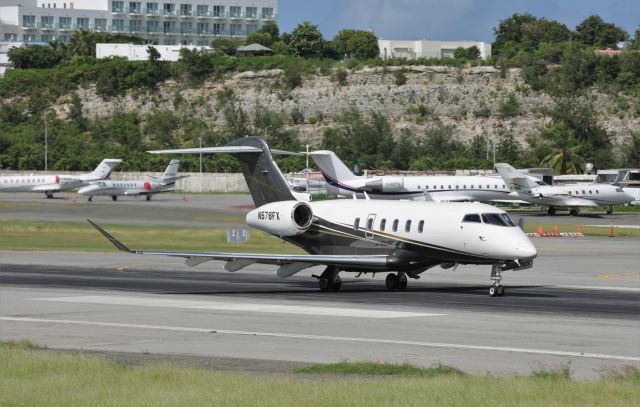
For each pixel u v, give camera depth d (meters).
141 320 81.75
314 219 112.00
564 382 49.03
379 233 106.19
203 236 181.25
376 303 94.75
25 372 53.34
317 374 55.19
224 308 90.19
